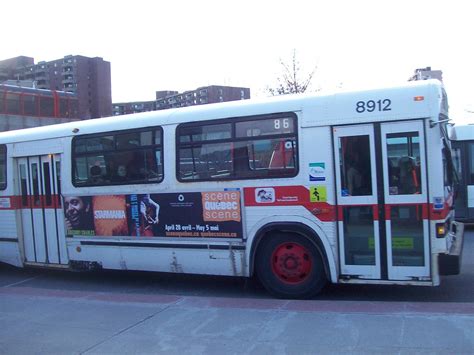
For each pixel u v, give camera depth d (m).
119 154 8.09
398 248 6.29
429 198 6.16
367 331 4.95
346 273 6.51
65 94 37.59
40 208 9.07
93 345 5.09
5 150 9.47
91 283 8.84
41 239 9.10
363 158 6.44
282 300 6.43
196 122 7.39
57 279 9.39
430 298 6.77
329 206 6.54
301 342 4.81
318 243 6.61
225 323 5.50
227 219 7.14
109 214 8.18
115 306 6.46
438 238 6.11
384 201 6.34
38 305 6.74
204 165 7.33
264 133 6.92
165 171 7.62
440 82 6.42
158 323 5.65
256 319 5.57
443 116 6.54
